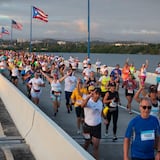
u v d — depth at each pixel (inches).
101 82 689.6
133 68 1159.0
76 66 1830.7
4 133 518.6
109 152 442.6
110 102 492.7
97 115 396.2
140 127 263.7
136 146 265.3
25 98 543.5
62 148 316.2
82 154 269.3
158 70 1120.2
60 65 1392.7
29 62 1270.9
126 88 712.4
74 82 708.7
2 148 440.8
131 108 784.3
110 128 574.9
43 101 872.9
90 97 395.2
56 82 685.9
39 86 737.0
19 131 529.3
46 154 365.7
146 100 265.9
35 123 441.4
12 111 649.0
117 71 997.2
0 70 1581.0
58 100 684.1
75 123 611.5
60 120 639.8
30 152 426.9
